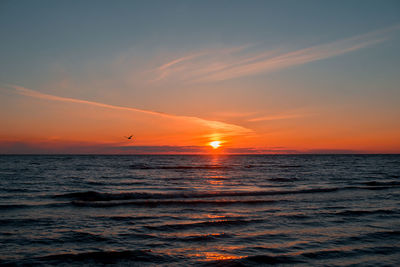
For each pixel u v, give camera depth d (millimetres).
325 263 6512
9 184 22625
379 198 15719
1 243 7734
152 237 8438
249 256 6906
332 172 39219
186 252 7195
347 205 13586
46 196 16219
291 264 6441
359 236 8586
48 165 57844
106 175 33375
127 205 13414
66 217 10953
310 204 13820
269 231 9109
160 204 13672
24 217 10867
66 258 6734
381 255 7051
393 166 58344
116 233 8812
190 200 14703
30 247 7461
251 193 17375
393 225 9891
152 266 6324
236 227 9562
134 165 61062
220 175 34062
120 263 6492
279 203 14062
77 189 19891
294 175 33750
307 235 8680
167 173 37906
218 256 6910
